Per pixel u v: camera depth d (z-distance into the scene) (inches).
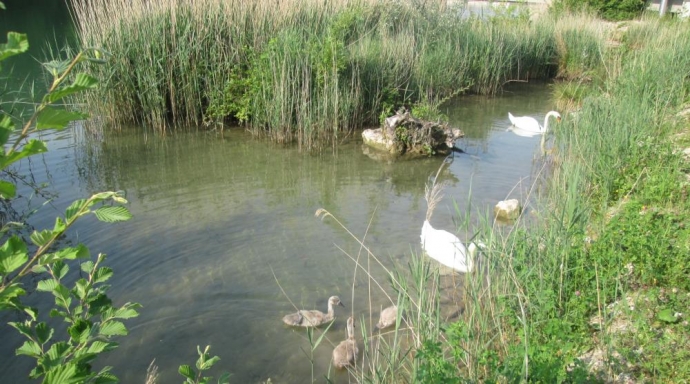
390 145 504.1
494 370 172.6
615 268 227.5
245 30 589.6
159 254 304.8
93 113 536.4
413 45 662.5
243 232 334.0
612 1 1301.7
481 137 564.1
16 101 464.8
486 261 242.2
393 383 188.5
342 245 319.3
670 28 877.8
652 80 524.4
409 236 331.9
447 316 250.2
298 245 318.3
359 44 620.4
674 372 179.9
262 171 450.9
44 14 1203.2
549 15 1034.1
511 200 363.6
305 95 518.3
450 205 382.6
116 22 538.3
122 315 109.5
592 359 194.2
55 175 426.6
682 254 233.0
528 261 240.7
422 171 458.6
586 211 286.4
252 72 551.8
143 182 417.1
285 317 250.1
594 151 375.9
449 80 701.3
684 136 426.6
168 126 564.4
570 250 239.3
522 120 587.8
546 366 163.8
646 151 361.1
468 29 797.2
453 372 165.2
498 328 196.2
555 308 209.6
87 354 97.5
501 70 788.0
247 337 241.1
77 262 294.5
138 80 537.0
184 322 249.1
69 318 107.0
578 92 710.5
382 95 589.9
